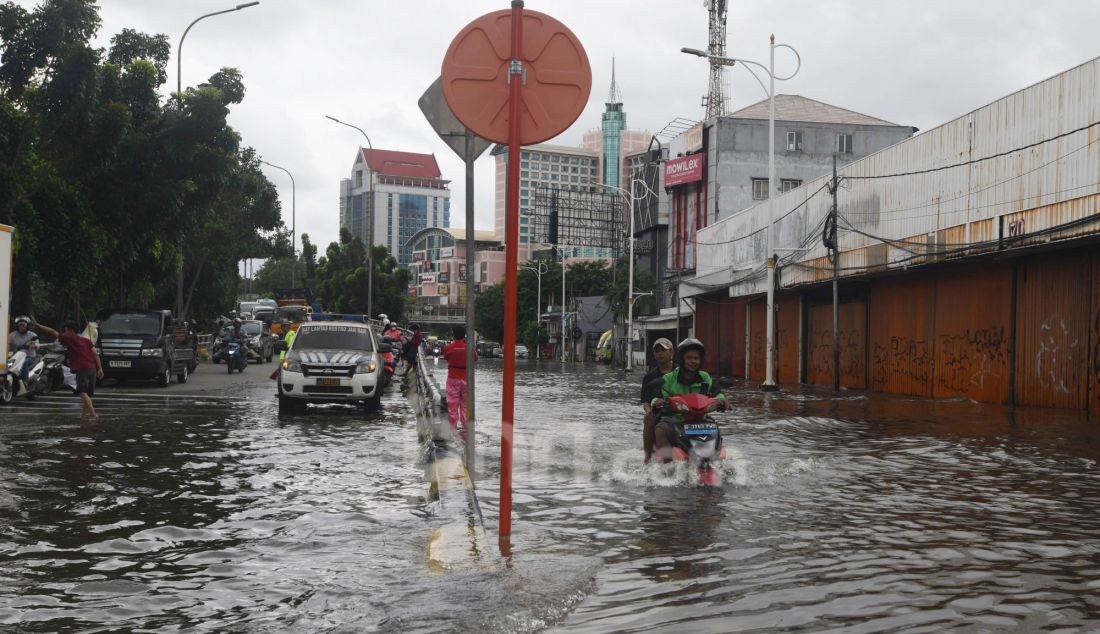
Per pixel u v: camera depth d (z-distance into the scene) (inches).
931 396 1026.7
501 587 179.3
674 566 201.8
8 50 916.6
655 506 282.5
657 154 3068.4
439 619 157.8
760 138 2273.6
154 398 785.6
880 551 218.5
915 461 405.7
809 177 2273.6
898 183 1079.6
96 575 195.2
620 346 2893.7
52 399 753.0
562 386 1220.5
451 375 542.3
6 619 163.2
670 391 356.2
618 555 212.8
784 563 205.3
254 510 274.2
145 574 195.9
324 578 190.4
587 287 4202.8
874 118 2316.7
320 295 3142.2
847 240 1220.5
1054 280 797.9
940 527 250.5
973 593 178.9
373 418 633.0
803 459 410.3
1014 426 601.0
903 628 154.9
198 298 1900.8
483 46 218.8
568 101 219.6
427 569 197.3
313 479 341.1
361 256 3161.9
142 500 291.7
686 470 336.8
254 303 2554.1
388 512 271.1
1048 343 804.6
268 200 1907.0
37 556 213.5
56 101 916.6
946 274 997.8
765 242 1565.0
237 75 1267.2
